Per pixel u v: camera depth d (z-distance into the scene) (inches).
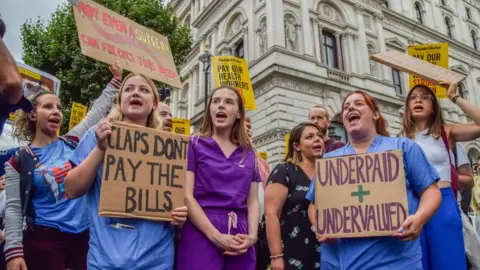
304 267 135.3
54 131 139.6
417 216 97.3
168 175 107.5
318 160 114.4
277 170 148.4
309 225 139.6
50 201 126.3
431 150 140.0
